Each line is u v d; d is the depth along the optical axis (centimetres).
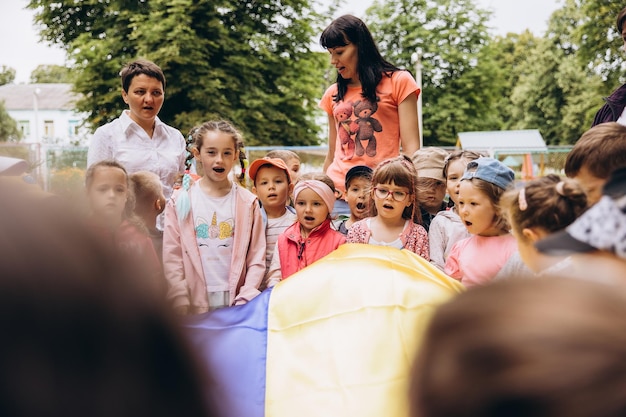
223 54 2161
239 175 437
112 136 459
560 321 71
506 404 69
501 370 70
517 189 256
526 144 2009
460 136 2084
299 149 1207
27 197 78
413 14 2931
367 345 249
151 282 74
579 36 2500
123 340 70
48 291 69
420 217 390
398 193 371
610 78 2584
